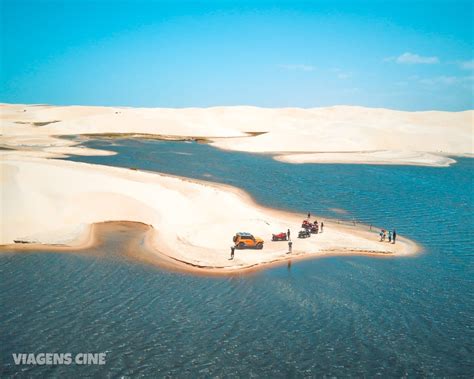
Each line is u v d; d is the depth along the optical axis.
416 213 59.78
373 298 31.02
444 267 38.56
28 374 20.38
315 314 28.05
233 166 95.88
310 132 150.75
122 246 39.38
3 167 50.19
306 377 21.33
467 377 21.88
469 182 85.69
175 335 24.48
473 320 28.03
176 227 44.62
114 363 21.56
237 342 24.12
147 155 105.88
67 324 24.98
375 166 103.38
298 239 44.03
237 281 33.06
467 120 181.38
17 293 28.67
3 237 38.47
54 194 47.00
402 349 24.23
